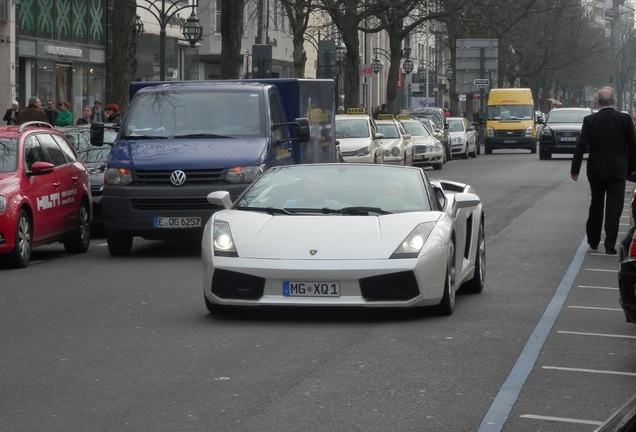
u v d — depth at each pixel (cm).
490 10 9850
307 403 1522
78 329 2098
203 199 3338
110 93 9506
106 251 3572
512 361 1803
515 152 13212
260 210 2325
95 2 9181
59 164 3447
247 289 2147
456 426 1412
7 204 3053
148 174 3350
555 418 1455
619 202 3281
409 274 2130
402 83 18400
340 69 11438
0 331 2084
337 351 1877
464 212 2427
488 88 12775
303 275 2123
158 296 2527
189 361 1797
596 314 2272
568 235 3834
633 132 3281
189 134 3544
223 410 1483
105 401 1534
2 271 3030
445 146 10106
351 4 9269
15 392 1588
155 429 1391
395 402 1531
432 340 1975
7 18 7644
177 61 11162
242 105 3641
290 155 3806
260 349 1895
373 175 2408
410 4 9244
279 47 13600
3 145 3262
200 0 11750
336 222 2228
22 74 8106
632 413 868
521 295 2525
